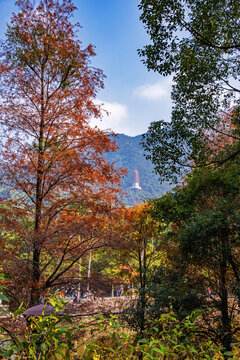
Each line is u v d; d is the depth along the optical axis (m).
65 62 9.67
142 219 13.97
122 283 9.83
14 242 8.79
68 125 9.72
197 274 11.73
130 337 2.08
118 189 9.91
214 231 10.07
